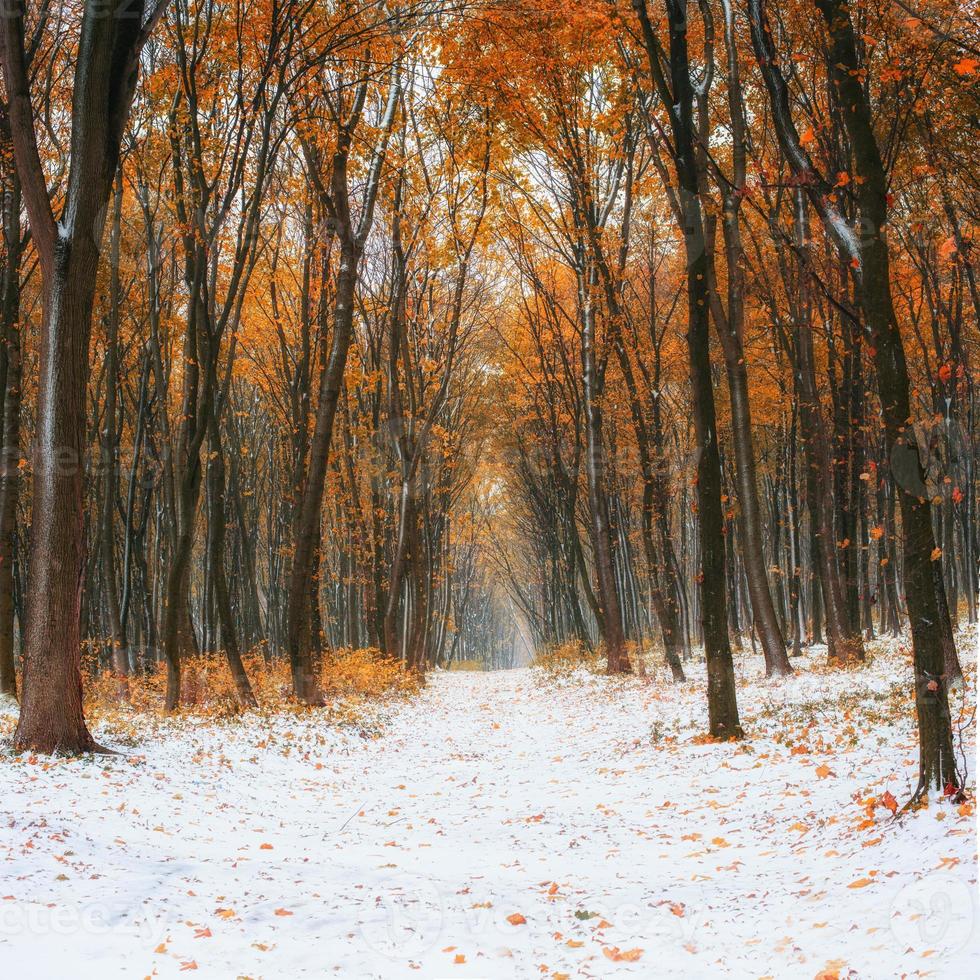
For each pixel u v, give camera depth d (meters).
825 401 21.81
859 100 7.50
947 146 13.56
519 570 62.34
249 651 27.73
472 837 9.04
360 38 15.44
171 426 22.62
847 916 5.26
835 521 21.00
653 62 12.68
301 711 17.66
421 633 33.31
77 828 7.83
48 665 11.09
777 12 13.13
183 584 16.39
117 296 19.41
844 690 15.70
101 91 11.20
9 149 14.34
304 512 18.81
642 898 6.40
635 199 23.92
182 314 22.50
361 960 5.30
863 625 26.11
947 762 6.73
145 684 21.25
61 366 11.23
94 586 27.95
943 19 10.31
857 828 6.94
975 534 23.69
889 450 7.17
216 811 9.74
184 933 5.64
